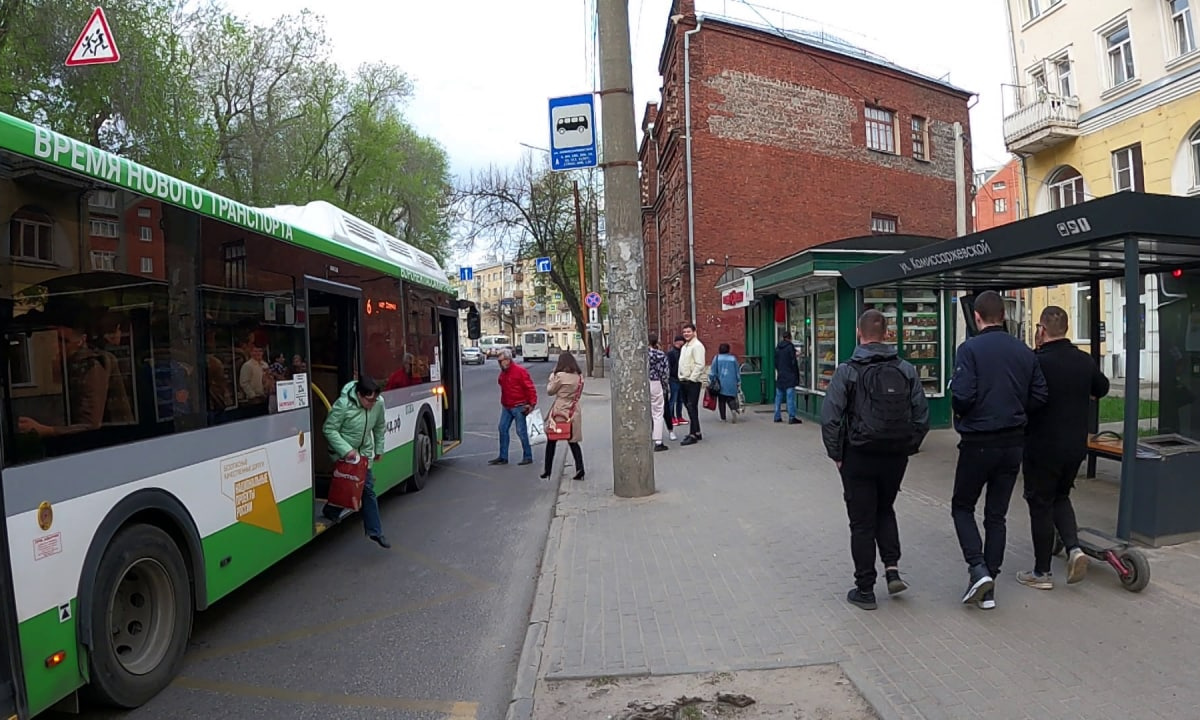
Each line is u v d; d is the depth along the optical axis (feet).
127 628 13.74
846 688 12.43
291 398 20.45
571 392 32.94
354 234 26.89
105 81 54.24
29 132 11.57
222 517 16.70
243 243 18.04
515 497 31.37
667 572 19.04
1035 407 15.66
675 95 86.94
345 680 14.48
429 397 34.88
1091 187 67.67
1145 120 61.87
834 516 23.77
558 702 12.47
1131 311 18.12
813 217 89.10
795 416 47.65
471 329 42.83
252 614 18.35
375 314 27.94
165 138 59.57
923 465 31.48
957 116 106.63
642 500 27.20
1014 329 60.18
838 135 91.35
